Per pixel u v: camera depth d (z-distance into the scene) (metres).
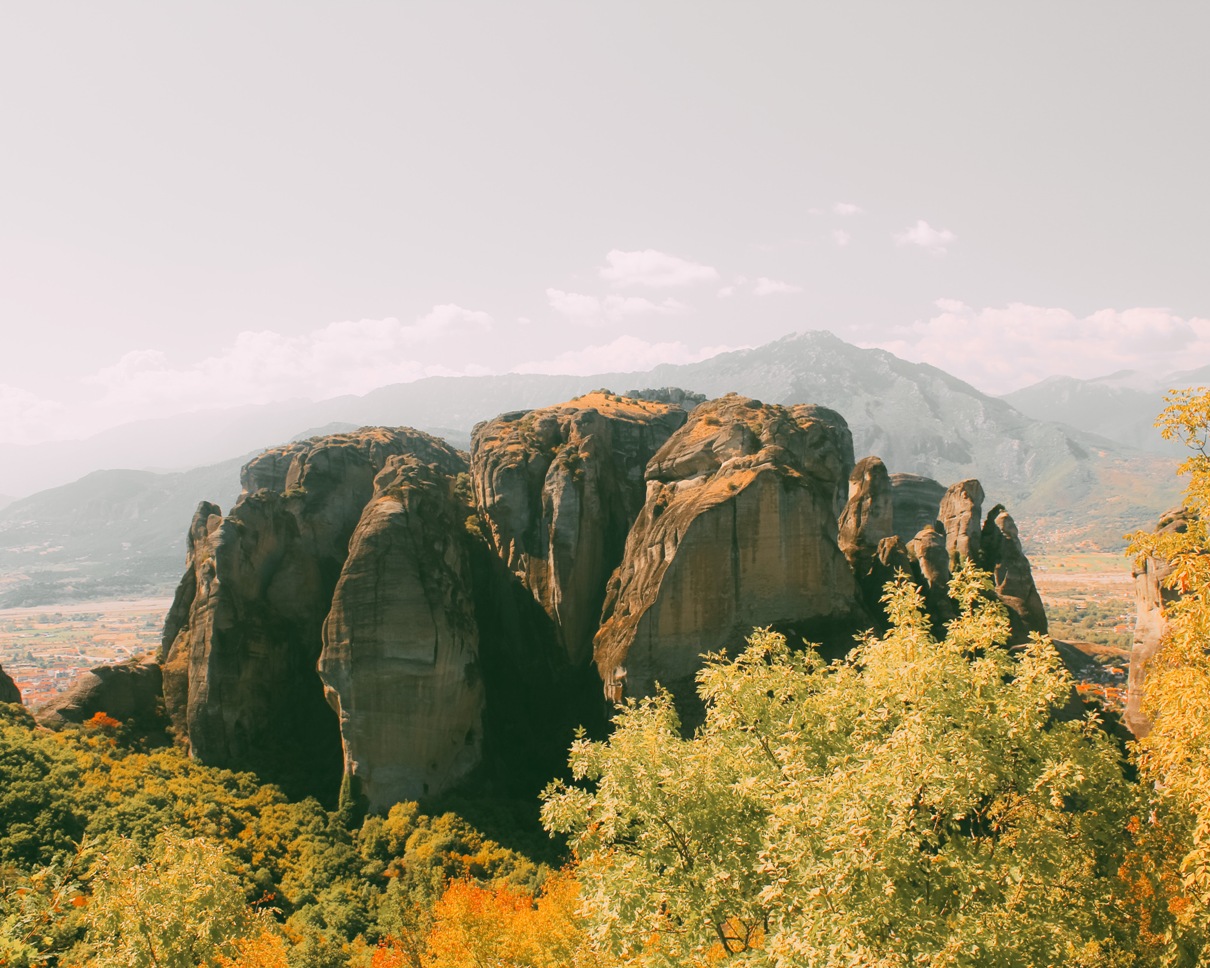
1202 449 27.19
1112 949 25.61
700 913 26.86
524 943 43.06
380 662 77.00
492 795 79.81
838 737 30.77
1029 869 24.12
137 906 35.56
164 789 71.31
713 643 76.12
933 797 23.11
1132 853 26.38
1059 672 26.97
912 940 21.25
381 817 75.62
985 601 28.70
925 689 25.70
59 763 69.25
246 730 85.69
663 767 29.73
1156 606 58.38
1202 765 24.88
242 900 41.56
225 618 87.75
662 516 82.81
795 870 24.56
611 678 78.81
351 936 60.19
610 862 29.94
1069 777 24.56
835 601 77.69
